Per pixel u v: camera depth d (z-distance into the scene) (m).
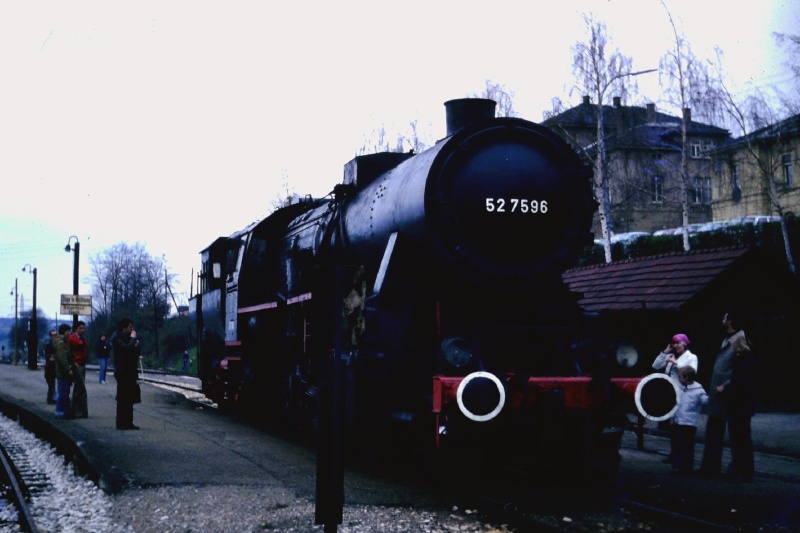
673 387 8.30
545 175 9.27
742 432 9.61
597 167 30.30
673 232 31.53
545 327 9.12
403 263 9.40
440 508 7.79
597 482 8.98
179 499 8.13
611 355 8.84
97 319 76.19
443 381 8.02
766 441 13.36
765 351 16.70
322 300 6.41
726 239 28.64
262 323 15.18
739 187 37.12
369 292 10.42
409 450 9.79
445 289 9.30
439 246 8.87
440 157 9.05
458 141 9.14
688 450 10.21
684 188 28.73
